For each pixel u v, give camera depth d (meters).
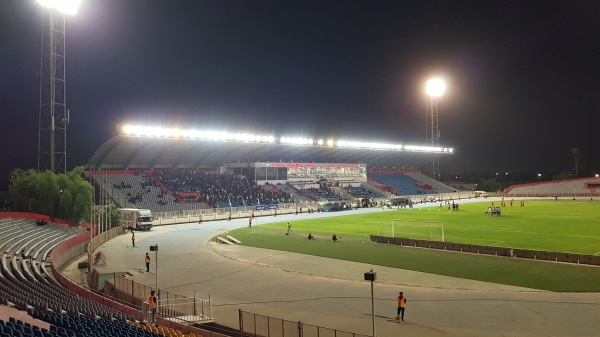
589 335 20.05
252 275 34.53
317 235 56.81
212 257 42.62
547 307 24.59
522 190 149.75
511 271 33.88
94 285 33.22
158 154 95.50
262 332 21.19
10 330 16.12
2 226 50.47
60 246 41.03
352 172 131.25
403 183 145.88
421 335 20.52
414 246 46.12
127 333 17.75
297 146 109.81
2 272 32.12
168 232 62.97
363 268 36.31
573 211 83.88
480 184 175.62
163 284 31.86
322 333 20.80
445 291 28.70
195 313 23.88
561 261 36.75
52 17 60.72
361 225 67.56
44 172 63.12
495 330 21.03
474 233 54.78
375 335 18.97
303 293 28.97
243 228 66.75
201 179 99.44
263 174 109.44
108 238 54.84
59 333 17.12
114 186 84.56
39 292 26.34
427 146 143.38
